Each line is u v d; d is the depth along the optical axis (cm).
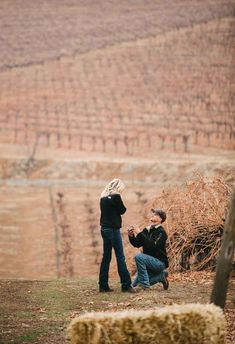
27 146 7725
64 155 7506
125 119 7775
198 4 7681
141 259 1855
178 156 7269
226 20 7588
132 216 5191
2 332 1505
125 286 1870
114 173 7169
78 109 7900
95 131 7825
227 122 7306
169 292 1864
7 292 1952
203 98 7450
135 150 7556
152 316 1135
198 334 1138
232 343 1370
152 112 7625
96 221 5650
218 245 2258
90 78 8025
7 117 7838
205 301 1752
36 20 8150
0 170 7269
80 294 1889
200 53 7600
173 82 7700
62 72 8050
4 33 8125
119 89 7931
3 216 5847
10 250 5034
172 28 7812
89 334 1130
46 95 8000
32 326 1555
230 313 1623
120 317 1134
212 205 2291
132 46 7950
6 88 7956
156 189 6594
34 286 2039
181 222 2303
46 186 6975
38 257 4909
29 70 8031
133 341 1130
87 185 7000
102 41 8119
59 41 8169
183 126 7450
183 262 2305
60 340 1436
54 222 5638
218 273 1373
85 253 4906
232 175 2450
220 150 7238
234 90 7450
